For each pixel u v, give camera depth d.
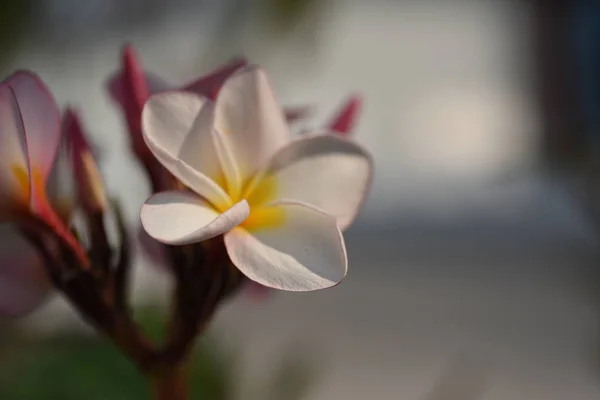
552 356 0.91
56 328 0.57
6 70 0.62
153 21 0.95
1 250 0.42
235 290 0.41
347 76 1.20
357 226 1.22
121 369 0.54
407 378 0.87
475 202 1.25
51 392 0.53
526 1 1.23
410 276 1.11
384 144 1.26
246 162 0.39
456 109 1.30
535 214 1.21
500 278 1.10
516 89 1.30
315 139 0.40
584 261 1.11
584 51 1.19
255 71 0.39
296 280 0.37
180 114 0.39
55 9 0.78
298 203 0.39
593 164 1.19
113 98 0.43
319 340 0.92
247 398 0.55
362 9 1.24
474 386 0.54
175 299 0.41
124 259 0.41
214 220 0.37
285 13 0.71
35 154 0.39
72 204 0.41
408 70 1.30
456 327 0.98
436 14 1.27
